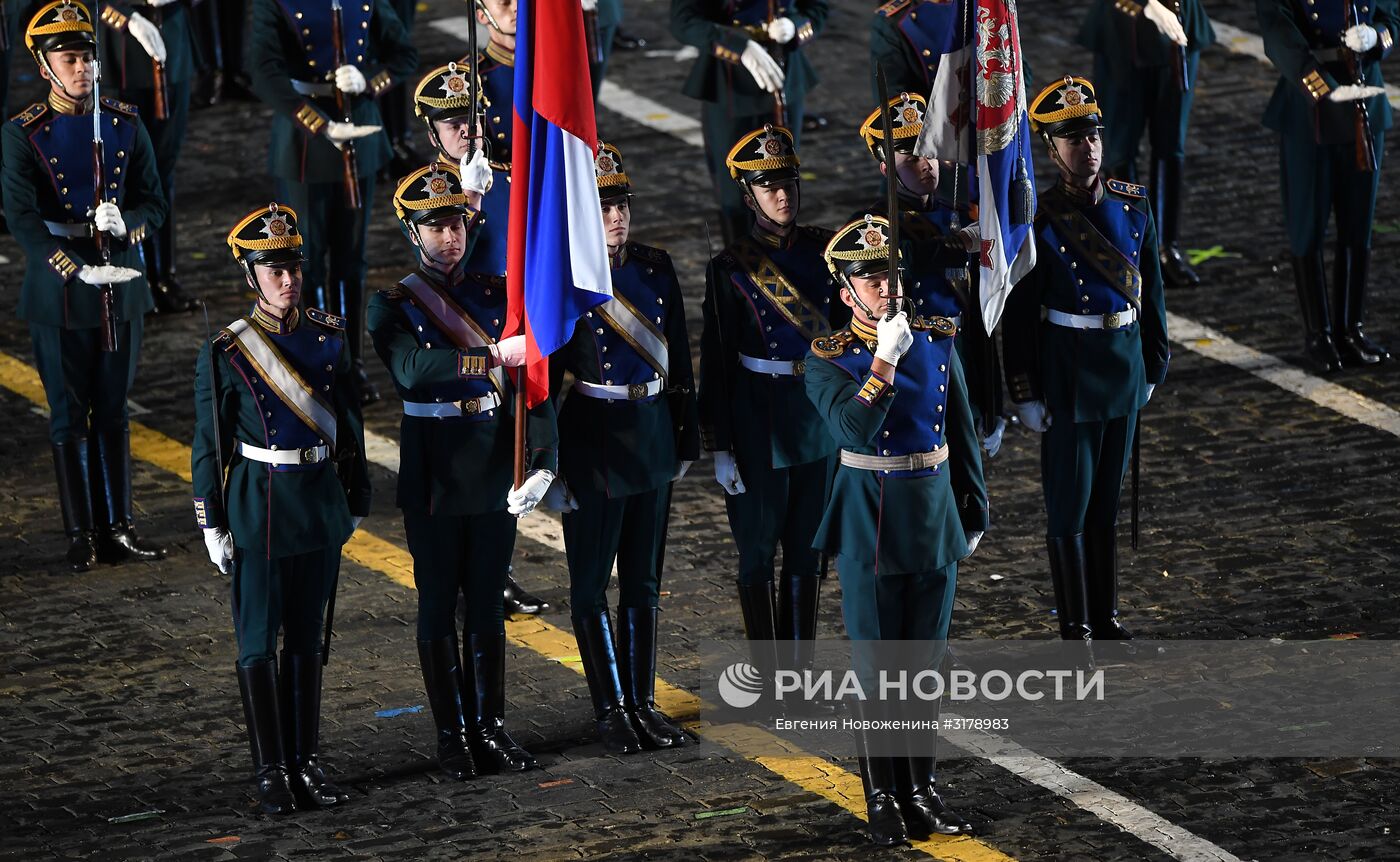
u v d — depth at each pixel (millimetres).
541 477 33438
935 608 32312
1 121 59438
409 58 49906
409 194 34000
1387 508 43438
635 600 35688
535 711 36688
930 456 32031
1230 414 48125
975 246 35812
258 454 33219
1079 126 37438
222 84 68312
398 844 32094
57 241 41312
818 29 53094
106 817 33031
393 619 39969
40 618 40062
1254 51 70438
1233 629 38719
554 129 33438
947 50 35656
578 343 34875
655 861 31391
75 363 41625
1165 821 32219
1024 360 37594
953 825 32031
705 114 53062
